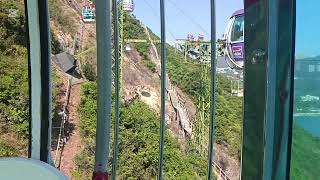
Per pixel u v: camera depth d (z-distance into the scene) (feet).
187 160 97.60
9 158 7.00
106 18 6.30
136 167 92.89
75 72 123.44
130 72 143.74
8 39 97.30
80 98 108.06
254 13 6.59
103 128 6.55
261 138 6.47
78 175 92.73
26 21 7.86
